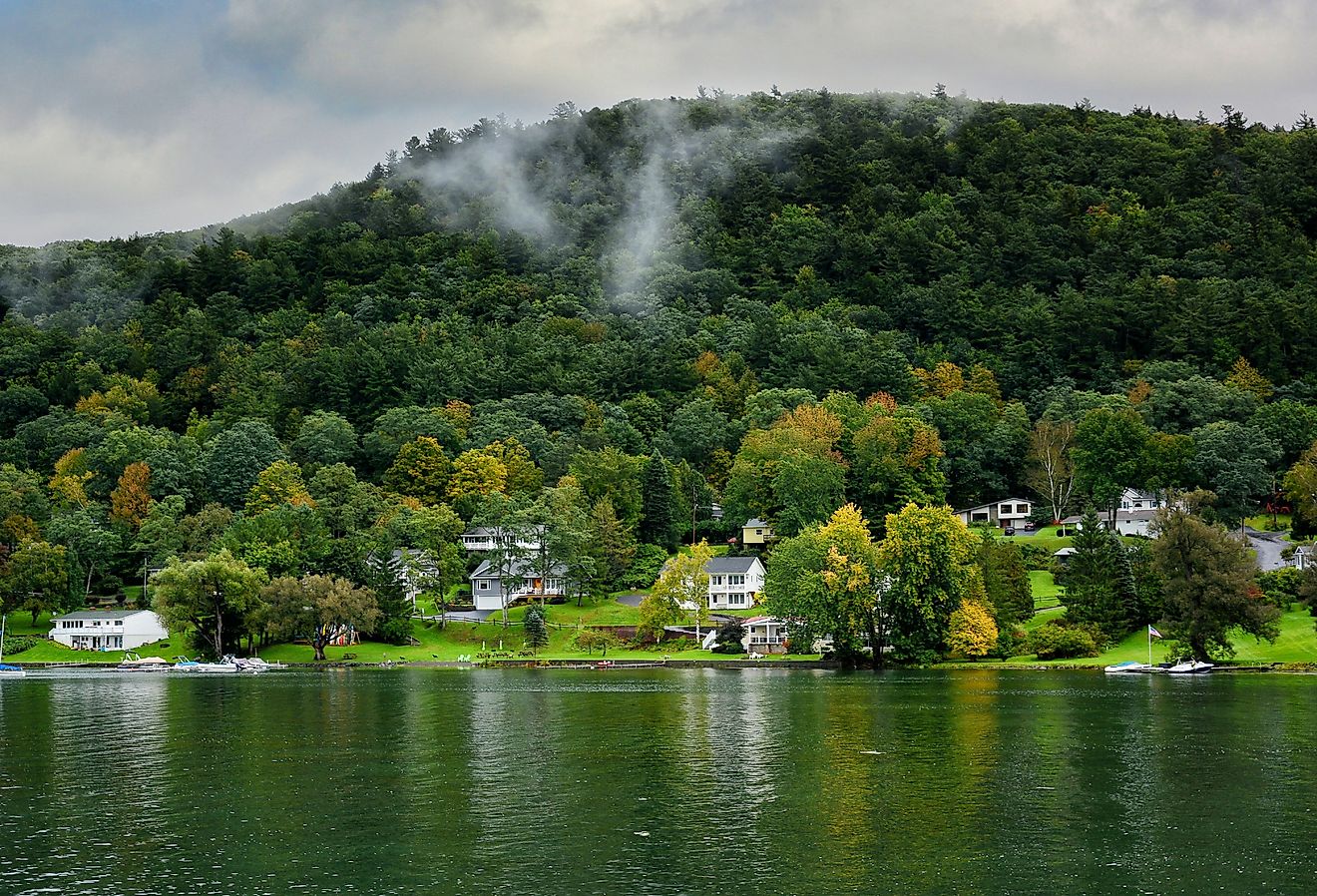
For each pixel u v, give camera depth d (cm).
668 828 5944
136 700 11731
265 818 6212
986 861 5344
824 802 6481
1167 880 5056
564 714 10156
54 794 6850
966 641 14488
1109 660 14412
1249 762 7488
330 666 16400
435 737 8856
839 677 13538
